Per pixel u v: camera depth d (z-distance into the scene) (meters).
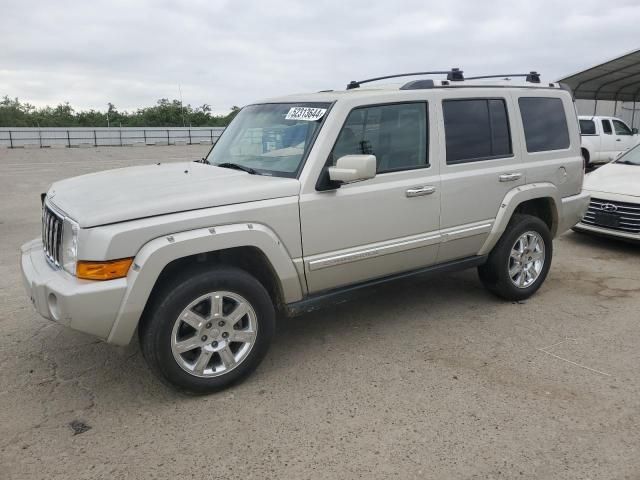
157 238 3.14
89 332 3.08
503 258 4.87
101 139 43.03
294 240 3.61
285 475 2.70
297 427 3.11
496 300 5.20
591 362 3.87
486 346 4.17
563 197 5.32
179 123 70.12
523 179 4.89
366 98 3.95
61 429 3.11
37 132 41.47
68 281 3.11
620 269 6.24
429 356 4.01
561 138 5.32
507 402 3.34
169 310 3.20
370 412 3.25
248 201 3.44
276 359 4.00
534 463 2.75
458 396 3.42
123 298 3.05
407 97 4.16
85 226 3.03
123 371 3.82
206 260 3.53
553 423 3.10
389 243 4.09
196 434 3.06
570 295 5.34
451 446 2.91
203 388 3.42
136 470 2.75
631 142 17.64
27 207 11.35
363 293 4.14
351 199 3.82
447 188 4.34
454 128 4.45
